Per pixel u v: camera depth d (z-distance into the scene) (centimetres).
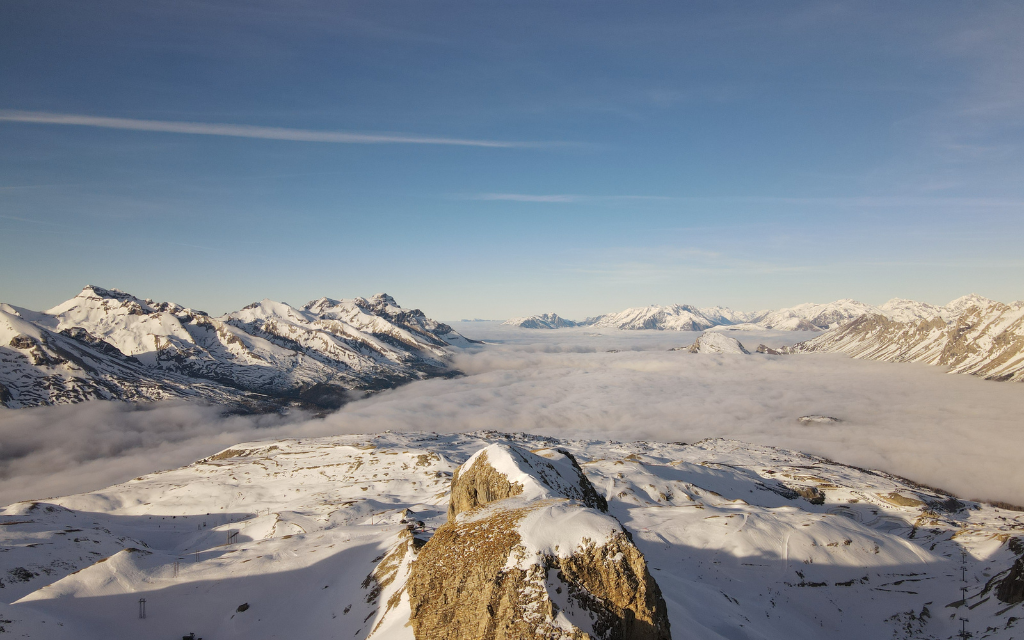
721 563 11412
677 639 5797
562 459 9062
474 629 4147
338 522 15300
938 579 11562
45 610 7369
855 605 10375
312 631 6894
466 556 4556
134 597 8250
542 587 4081
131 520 18550
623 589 4200
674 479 19375
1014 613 9000
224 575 8931
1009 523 18175
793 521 13462
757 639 7450
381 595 6788
